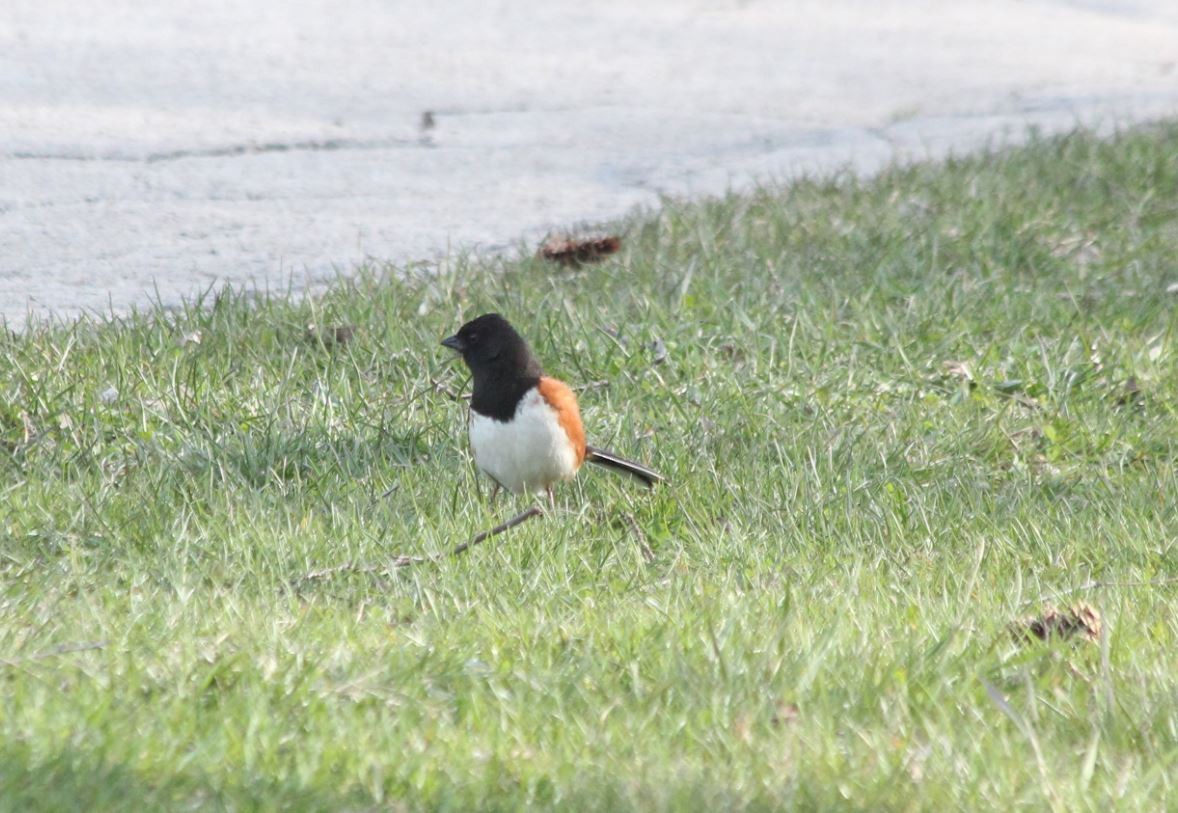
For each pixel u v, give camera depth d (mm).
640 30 27484
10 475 9414
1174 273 14539
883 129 21125
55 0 26328
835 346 12406
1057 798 6199
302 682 6781
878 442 10812
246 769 6059
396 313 12492
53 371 10758
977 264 14492
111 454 9836
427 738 6480
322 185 17328
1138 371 12305
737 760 6445
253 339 11812
